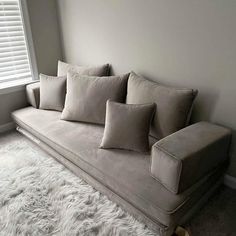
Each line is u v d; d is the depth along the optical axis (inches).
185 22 71.4
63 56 126.6
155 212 52.8
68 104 91.9
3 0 101.5
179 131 65.4
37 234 59.9
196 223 62.6
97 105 85.7
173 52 77.8
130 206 60.2
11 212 66.2
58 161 87.9
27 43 112.5
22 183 76.8
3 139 107.0
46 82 103.1
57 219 63.7
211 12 64.9
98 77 89.6
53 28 119.0
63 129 86.4
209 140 60.5
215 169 66.7
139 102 77.4
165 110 71.3
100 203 67.9
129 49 91.4
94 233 59.3
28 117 98.5
